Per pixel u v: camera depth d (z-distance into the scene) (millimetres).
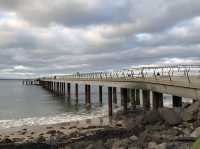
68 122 34031
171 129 18688
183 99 40656
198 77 25031
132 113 36656
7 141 24109
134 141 16938
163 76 28625
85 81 57062
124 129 24594
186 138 15164
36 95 89688
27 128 31016
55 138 24359
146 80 31469
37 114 43719
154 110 25875
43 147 21156
